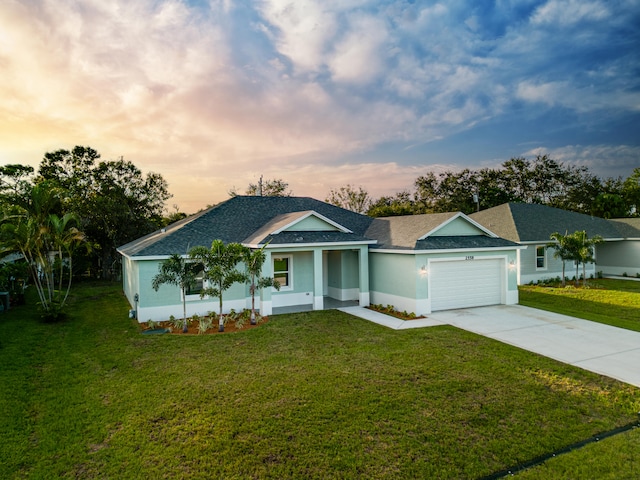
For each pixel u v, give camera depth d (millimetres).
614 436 6332
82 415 7113
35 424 6809
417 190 59281
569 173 55281
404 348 11133
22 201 15422
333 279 20609
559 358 10180
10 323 14969
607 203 47000
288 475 5312
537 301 19609
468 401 7602
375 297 18391
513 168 57406
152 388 8336
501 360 10016
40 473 5383
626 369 9344
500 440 6195
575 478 5242
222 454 5797
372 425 6656
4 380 8797
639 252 28641
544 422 6789
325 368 9500
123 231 32219
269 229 17906
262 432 6426
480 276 17484
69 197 30594
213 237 17734
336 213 23234
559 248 24125
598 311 17094
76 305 19359
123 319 15680
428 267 15930
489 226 28859
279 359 10250
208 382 8648
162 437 6301
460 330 13195
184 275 13203
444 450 5906
